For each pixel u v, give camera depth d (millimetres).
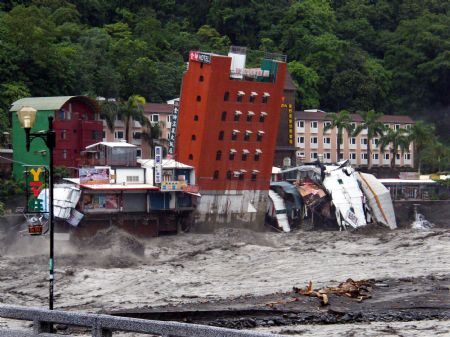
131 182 131875
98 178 127688
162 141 165375
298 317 54406
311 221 153375
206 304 62281
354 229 146000
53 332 32625
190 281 80062
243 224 149500
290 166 179500
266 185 152375
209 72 142250
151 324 28781
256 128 149375
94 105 145750
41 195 109375
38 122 141125
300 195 154250
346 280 74375
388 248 110188
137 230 130625
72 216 121938
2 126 152875
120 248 107062
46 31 187750
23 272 84500
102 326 29656
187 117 145250
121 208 128500
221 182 145875
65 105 141625
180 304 62875
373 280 71938
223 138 145375
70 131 141875
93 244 112438
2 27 175750
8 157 142750
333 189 153875
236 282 79062
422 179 192750
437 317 53938
